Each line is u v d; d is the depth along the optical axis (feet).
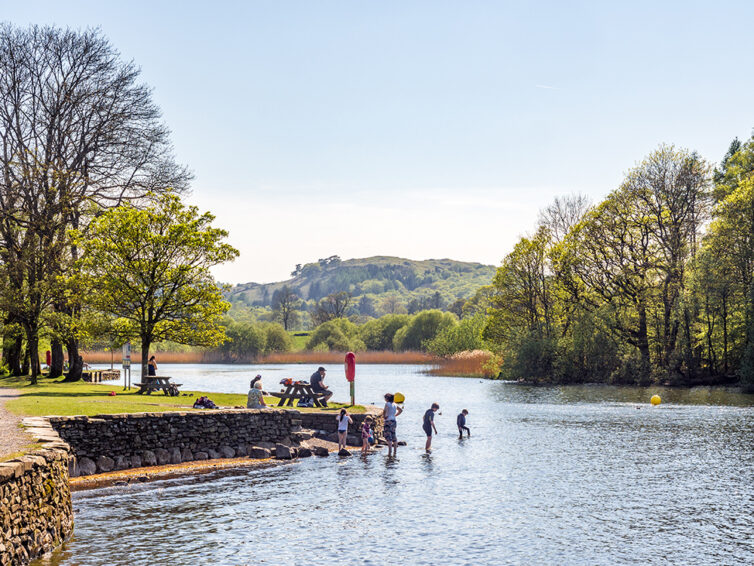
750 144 233.14
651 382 202.18
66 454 50.19
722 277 187.11
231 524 54.19
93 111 149.69
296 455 87.25
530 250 240.94
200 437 84.12
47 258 142.10
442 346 334.03
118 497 63.26
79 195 147.33
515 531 52.44
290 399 109.40
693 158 202.28
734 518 55.83
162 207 137.80
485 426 116.26
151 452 78.64
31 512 42.45
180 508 59.26
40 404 87.15
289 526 53.72
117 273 131.03
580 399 164.86
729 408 138.51
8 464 39.88
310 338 478.18
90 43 151.33
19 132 148.46
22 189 145.59
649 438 99.50
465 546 48.70
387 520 55.57
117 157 155.02
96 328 135.64
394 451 88.38
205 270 135.64
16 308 136.67
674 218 202.59
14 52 145.89
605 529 52.85
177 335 135.23
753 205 186.60
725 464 78.95
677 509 58.80
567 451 89.35
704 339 199.52
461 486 68.59
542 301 242.37
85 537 49.78
